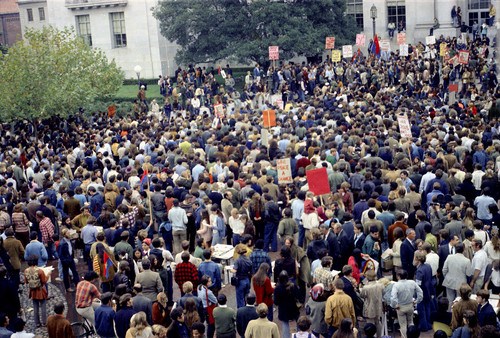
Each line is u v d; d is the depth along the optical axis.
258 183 20.77
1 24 88.62
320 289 13.27
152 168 23.00
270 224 19.52
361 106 33.25
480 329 11.30
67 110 36.50
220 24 53.00
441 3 56.69
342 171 21.31
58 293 18.30
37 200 21.73
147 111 44.66
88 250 17.75
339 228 16.08
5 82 34.66
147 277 14.42
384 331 13.87
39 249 17.28
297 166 22.50
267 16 51.59
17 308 15.30
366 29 60.19
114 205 20.42
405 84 45.16
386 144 24.48
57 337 13.09
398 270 14.66
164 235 19.27
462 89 41.34
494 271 14.61
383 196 18.11
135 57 60.22
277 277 14.48
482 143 22.77
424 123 27.64
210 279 14.27
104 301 13.48
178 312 12.59
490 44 51.62
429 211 17.53
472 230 15.55
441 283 15.41
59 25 62.34
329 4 53.41
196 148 26.55
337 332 11.74
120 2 59.03
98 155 24.97
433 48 50.59
